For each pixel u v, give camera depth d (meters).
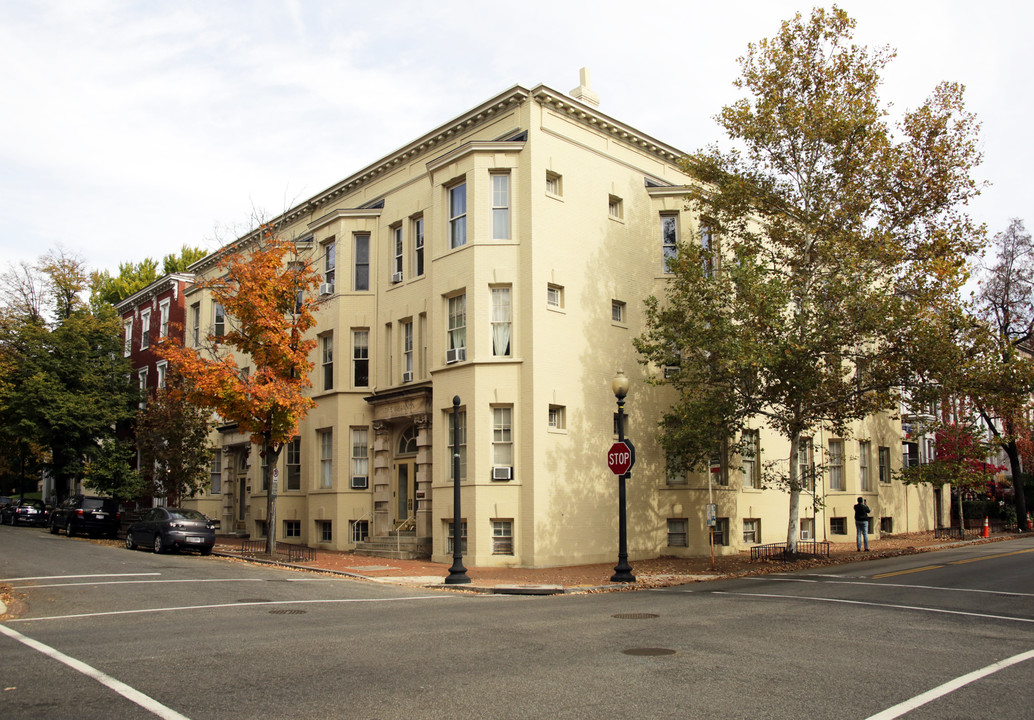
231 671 8.66
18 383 43.31
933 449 39.53
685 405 22.81
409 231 28.06
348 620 12.61
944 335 21.02
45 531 37.56
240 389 23.81
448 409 24.25
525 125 24.22
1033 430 37.34
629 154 27.03
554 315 23.73
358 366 29.28
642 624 11.98
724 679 8.26
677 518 26.22
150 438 33.47
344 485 28.52
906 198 22.95
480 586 18.06
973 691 7.78
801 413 23.06
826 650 9.84
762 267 22.19
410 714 6.96
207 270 40.75
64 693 7.69
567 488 23.31
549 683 8.09
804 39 23.22
